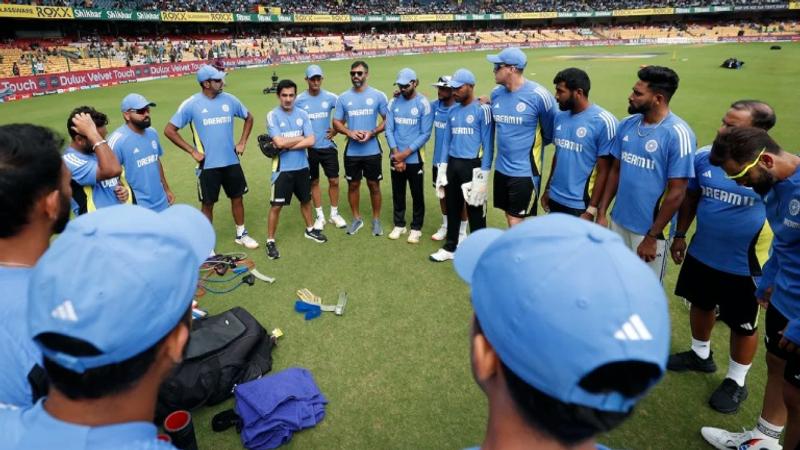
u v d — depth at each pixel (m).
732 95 16.38
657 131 3.40
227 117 5.66
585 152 4.24
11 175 1.34
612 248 0.84
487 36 60.28
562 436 0.81
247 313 3.88
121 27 42.75
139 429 0.97
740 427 3.05
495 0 69.31
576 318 0.75
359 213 7.22
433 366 3.71
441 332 4.17
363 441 2.99
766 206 2.50
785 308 2.48
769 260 2.68
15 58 28.44
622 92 18.30
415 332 4.18
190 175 9.04
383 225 6.76
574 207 4.44
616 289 0.77
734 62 25.64
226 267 5.43
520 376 0.80
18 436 0.94
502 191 5.26
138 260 0.93
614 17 68.44
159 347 0.97
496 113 5.02
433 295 4.82
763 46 43.78
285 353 3.90
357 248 6.00
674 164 3.30
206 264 5.45
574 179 4.39
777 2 59.31
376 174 6.19
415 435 3.04
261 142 5.57
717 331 4.14
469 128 5.27
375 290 4.93
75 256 0.92
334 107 6.54
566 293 0.77
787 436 2.52
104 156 3.68
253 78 28.03
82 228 0.97
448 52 52.88
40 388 1.33
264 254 5.84
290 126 5.75
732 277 3.13
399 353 3.88
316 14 52.50
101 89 23.50
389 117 5.97
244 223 6.81
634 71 26.25
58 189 1.48
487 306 0.88
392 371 3.66
